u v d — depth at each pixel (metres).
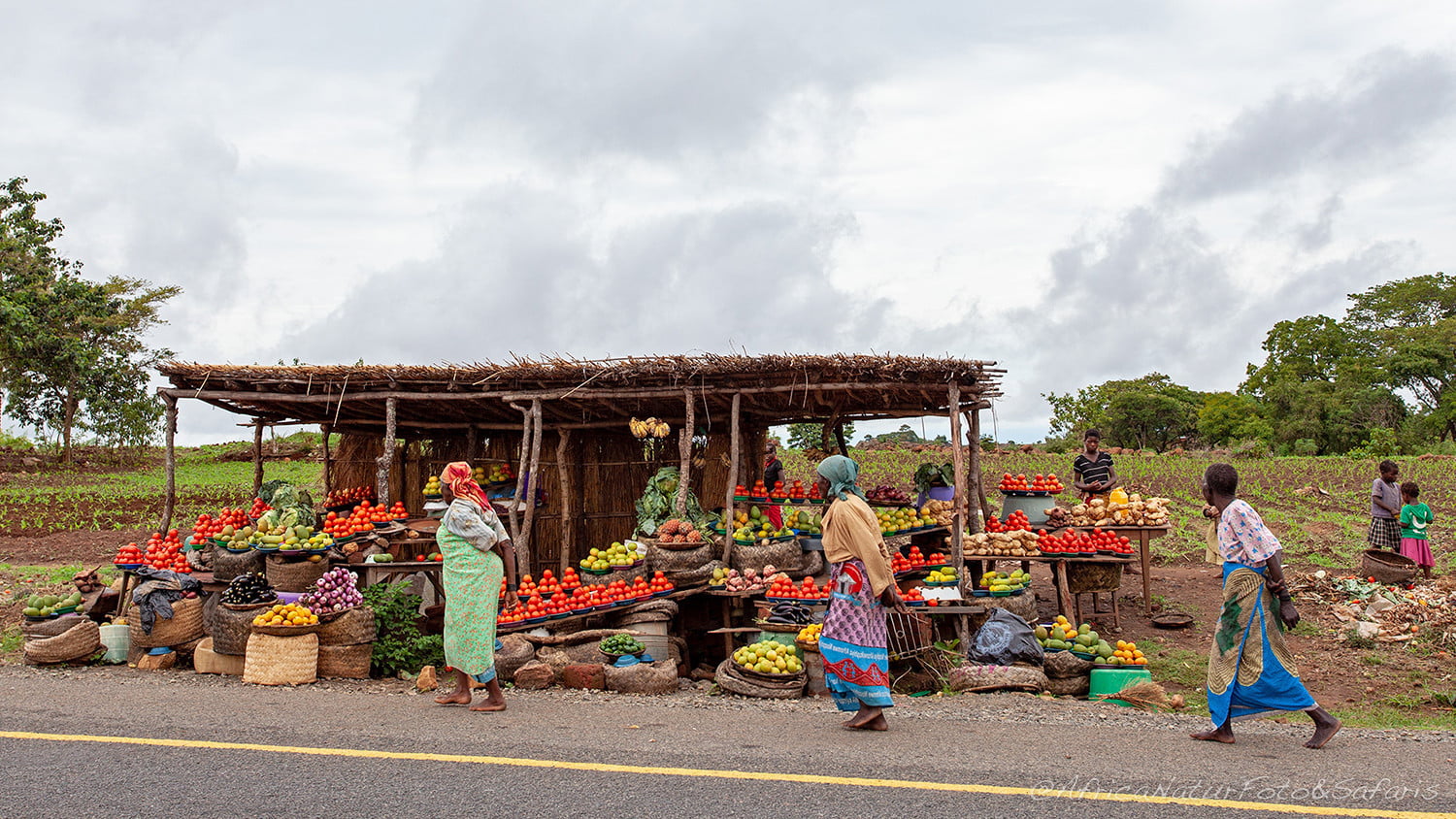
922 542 14.37
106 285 42.31
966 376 12.08
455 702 7.51
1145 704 9.12
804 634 9.15
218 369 11.94
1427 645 11.56
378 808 4.99
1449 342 59.78
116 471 38.22
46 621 10.09
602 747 6.12
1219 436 56.66
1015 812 4.88
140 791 5.28
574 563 14.27
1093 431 14.77
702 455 14.48
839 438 16.20
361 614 9.34
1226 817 4.83
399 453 15.12
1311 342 63.69
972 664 9.71
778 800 5.08
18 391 39.62
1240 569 6.30
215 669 9.46
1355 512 24.08
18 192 40.94
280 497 12.37
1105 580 12.85
